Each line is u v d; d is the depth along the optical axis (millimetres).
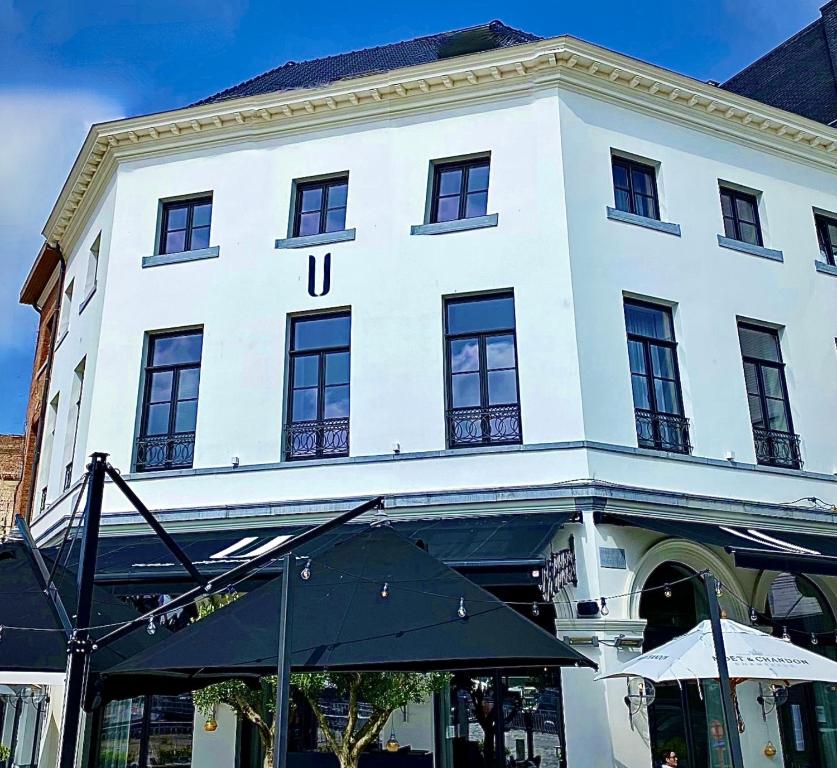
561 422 13102
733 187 16281
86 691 6938
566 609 11977
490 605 6848
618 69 15047
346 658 6266
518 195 14438
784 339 15688
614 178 15125
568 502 12500
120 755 12977
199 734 12766
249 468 14023
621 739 11406
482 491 12852
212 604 10406
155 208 16141
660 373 14367
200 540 13336
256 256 15281
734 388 14719
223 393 14617
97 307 16219
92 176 17641
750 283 15578
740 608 13211
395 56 19500
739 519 13742
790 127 16703
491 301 14203
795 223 16594
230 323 14992
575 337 13422
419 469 13367
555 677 12031
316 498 13516
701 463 13820
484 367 13875
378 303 14477
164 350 15391
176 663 6383
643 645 12445
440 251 14484
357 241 14914
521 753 11891
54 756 13242
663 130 15695
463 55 15938
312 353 14711
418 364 13984
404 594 6957
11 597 7449
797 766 13094
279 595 7043
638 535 12672
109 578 11734
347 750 8742
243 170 15891
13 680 11094
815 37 21016
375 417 13883
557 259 13883
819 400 15570
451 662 7684
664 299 14609
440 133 15164
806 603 14289
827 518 14469
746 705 12758
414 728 12336
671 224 15078
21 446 22766
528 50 14742
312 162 15625
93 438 14953
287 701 6008
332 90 15508
